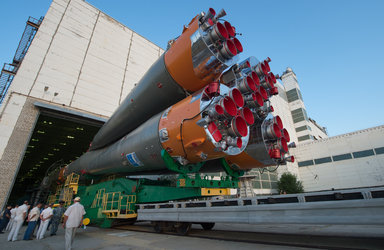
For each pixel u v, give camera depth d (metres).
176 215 5.41
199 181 5.56
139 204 6.87
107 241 5.46
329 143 34.91
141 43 21.88
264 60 5.39
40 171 37.50
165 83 5.80
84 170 10.85
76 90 15.54
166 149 5.21
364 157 30.97
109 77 17.80
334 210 2.99
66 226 4.63
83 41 17.17
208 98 4.46
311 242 4.23
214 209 4.53
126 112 7.71
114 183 8.05
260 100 4.54
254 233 5.72
